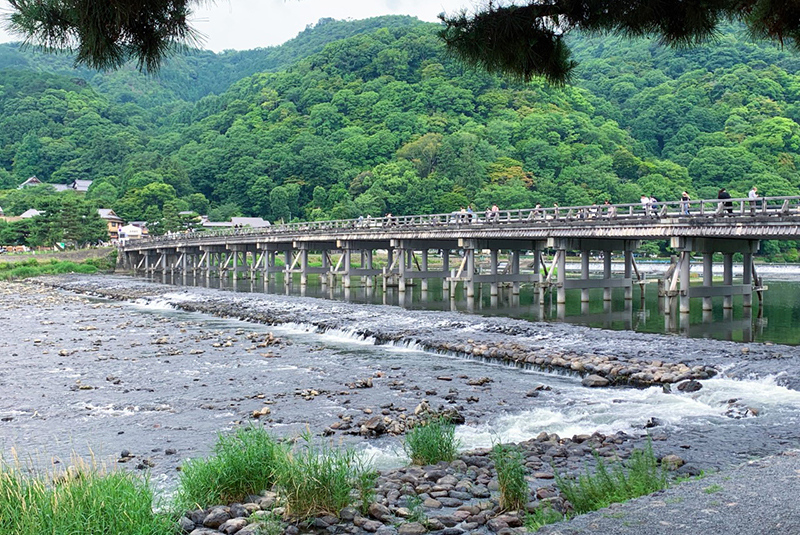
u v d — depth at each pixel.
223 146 188.88
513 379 22.67
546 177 142.00
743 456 13.05
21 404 20.56
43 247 123.69
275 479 11.12
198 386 22.77
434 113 178.25
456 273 50.03
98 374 25.11
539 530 8.00
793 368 20.58
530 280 50.22
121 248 108.94
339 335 34.41
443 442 13.44
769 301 44.91
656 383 20.62
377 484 11.62
